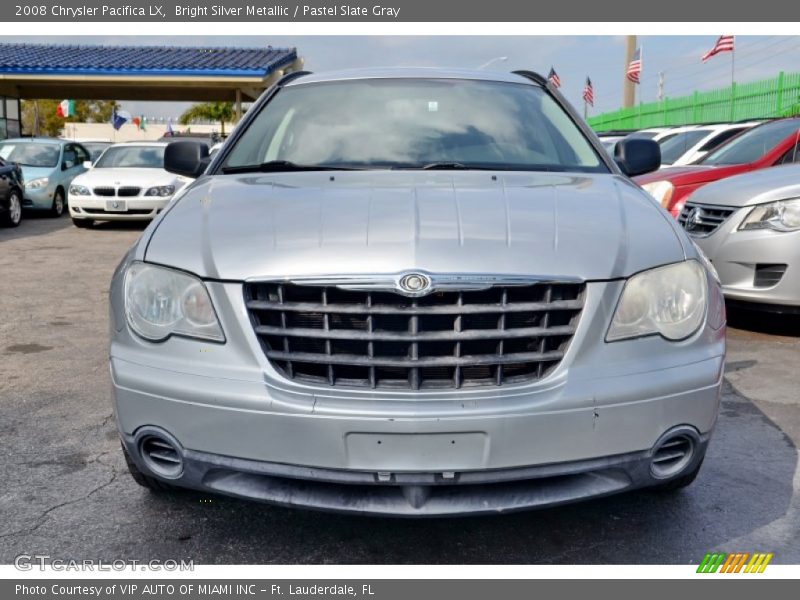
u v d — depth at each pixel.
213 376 2.28
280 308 2.28
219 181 3.10
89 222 12.69
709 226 5.57
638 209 2.70
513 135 3.50
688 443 2.43
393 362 2.24
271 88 3.94
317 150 3.39
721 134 9.73
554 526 2.76
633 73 22.08
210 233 2.50
